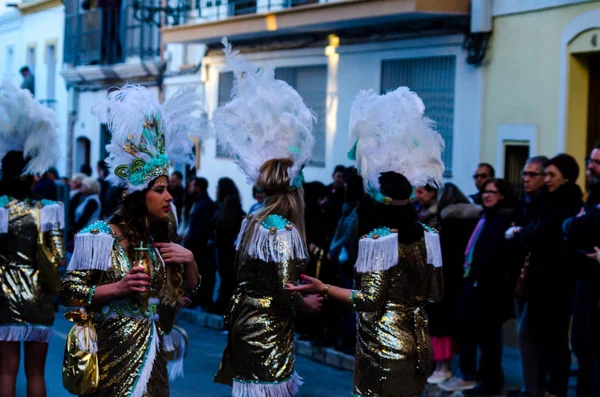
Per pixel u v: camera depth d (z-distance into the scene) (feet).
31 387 20.29
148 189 14.85
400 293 16.12
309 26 40.45
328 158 42.70
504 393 24.04
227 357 18.08
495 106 33.53
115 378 14.48
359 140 16.84
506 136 32.96
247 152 18.10
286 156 18.01
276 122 18.08
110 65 62.54
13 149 20.25
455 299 25.16
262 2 46.57
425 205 25.45
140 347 14.61
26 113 20.12
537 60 31.63
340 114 41.78
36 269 20.22
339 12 37.96
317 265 29.76
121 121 14.64
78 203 45.78
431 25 36.14
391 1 34.99
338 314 29.78
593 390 20.75
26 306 19.90
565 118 30.48
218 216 35.37
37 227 20.13
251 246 17.34
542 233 22.02
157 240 15.30
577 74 30.50
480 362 24.06
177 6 53.78
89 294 14.28
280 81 18.52
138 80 60.59
